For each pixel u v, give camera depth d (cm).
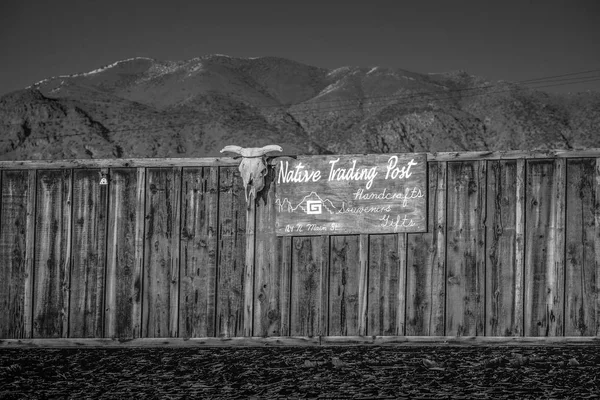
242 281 1133
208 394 838
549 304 1091
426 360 969
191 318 1137
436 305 1106
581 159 1092
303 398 809
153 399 820
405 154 1111
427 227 1109
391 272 1112
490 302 1098
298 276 1123
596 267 1088
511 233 1099
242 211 1135
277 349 1103
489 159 1104
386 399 798
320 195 1122
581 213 1091
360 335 1113
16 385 895
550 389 831
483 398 794
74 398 830
